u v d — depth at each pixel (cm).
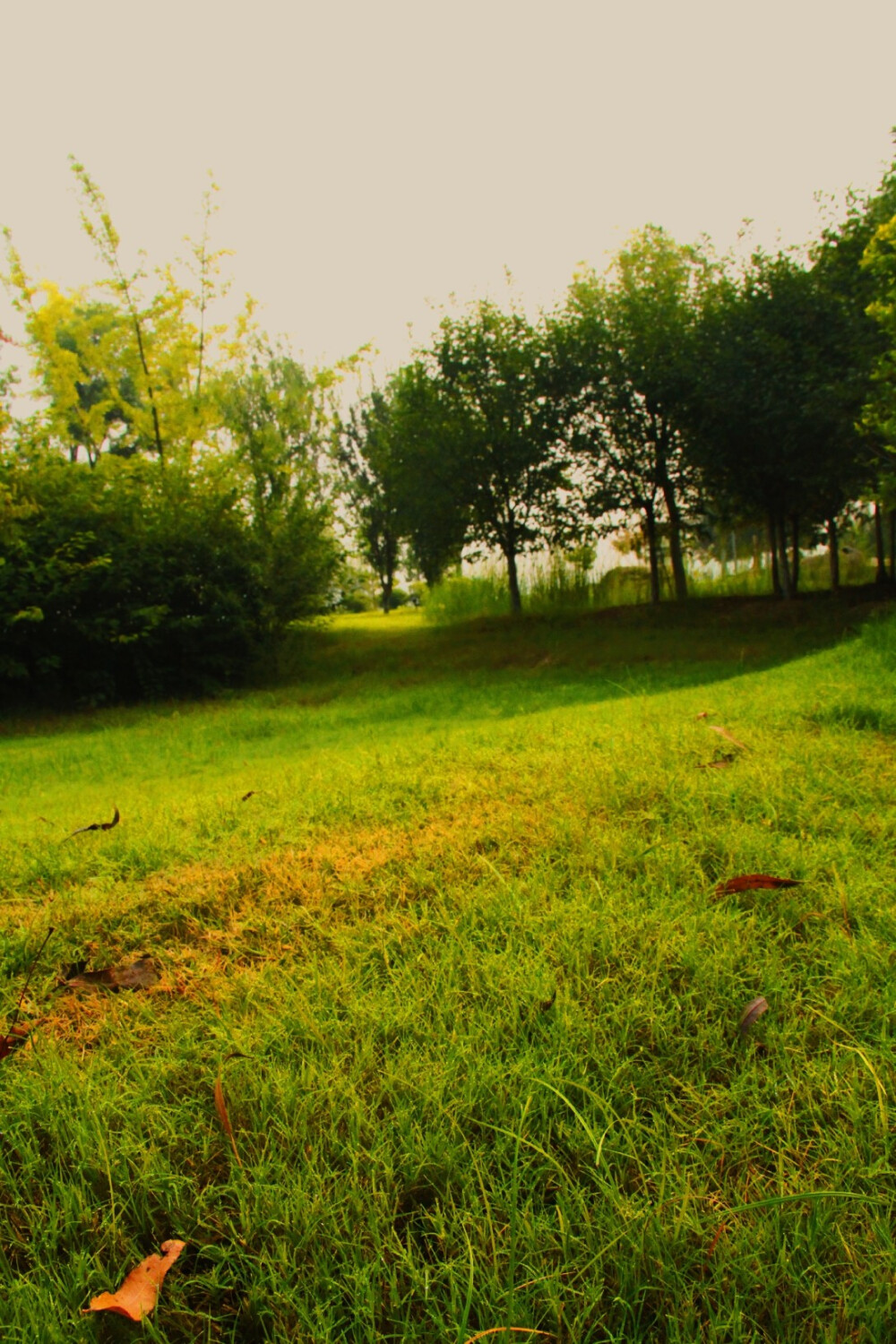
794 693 470
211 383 1803
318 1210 116
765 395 1353
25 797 541
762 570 2167
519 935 195
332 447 2922
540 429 1734
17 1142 138
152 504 1477
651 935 187
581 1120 125
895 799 264
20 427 1427
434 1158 126
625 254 1762
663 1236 108
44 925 230
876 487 1327
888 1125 125
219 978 191
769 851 228
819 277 1318
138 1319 104
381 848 267
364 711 916
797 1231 107
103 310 2580
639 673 1045
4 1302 107
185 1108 145
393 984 177
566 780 317
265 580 1473
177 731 921
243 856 273
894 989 158
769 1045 149
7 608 1291
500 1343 94
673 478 1828
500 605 2138
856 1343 96
